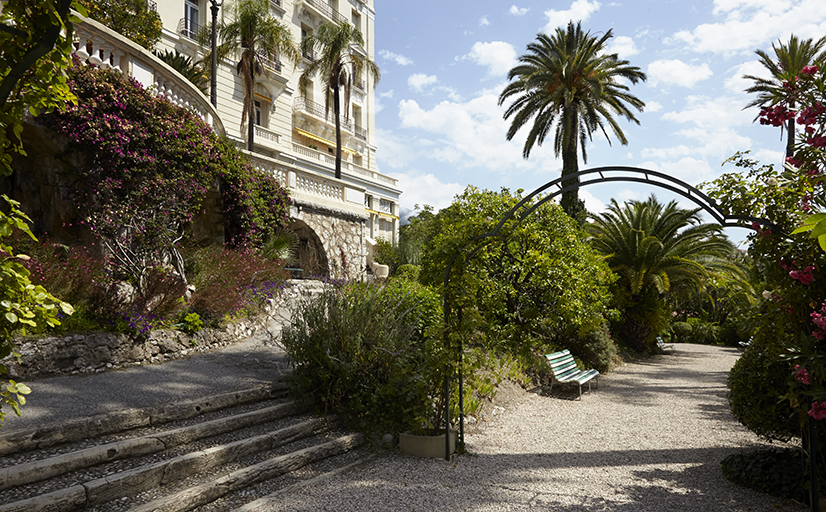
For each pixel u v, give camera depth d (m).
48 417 3.93
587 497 4.05
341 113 27.84
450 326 5.09
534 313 10.04
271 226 12.05
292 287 10.84
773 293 4.22
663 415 7.33
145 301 6.57
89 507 3.17
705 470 4.79
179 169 8.68
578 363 10.93
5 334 2.04
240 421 4.68
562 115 20.09
